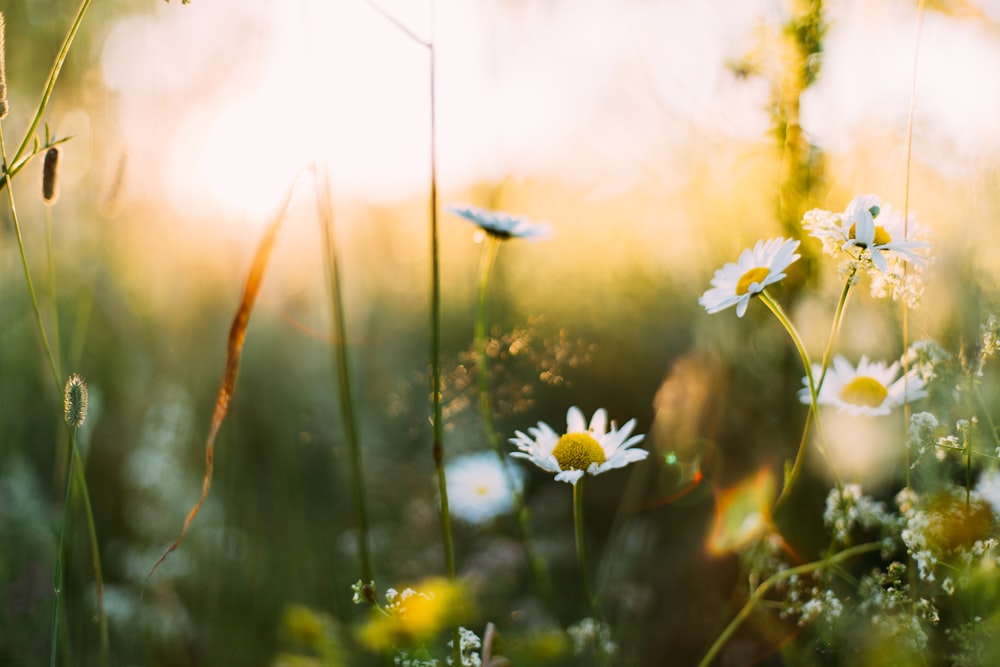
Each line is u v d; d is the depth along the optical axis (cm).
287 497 74
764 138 65
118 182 56
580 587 72
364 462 80
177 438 75
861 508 54
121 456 78
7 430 73
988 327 51
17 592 67
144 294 82
